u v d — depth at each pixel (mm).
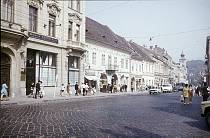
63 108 18109
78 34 37781
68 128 10398
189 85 24734
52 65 32094
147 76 74625
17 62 25672
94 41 43812
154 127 11023
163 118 13859
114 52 52094
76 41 35469
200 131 10320
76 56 36125
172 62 121500
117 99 29766
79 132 9680
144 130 10305
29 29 28000
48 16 31141
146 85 71812
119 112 16219
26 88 27875
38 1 29094
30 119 12484
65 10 34188
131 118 13586
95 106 20141
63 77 33531
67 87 33094
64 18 33906
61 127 10570
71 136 8977
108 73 49156
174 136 9305
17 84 25781
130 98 32281
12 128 10078
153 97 35750
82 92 36656
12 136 8734
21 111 15688
